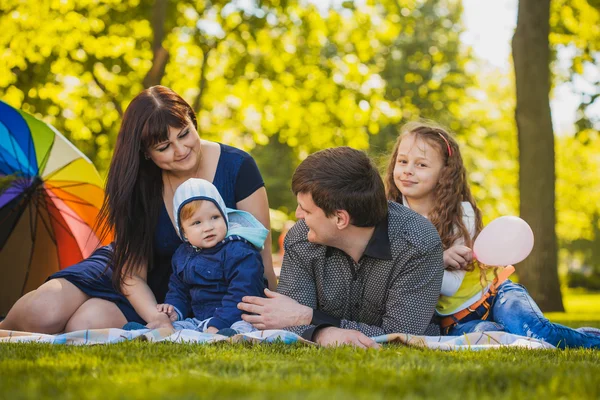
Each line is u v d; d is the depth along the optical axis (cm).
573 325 582
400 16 1426
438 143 405
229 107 1524
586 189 2920
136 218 382
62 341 316
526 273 1027
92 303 365
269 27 1364
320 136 1491
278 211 2552
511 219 368
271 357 260
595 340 351
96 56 1295
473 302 376
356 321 347
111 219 379
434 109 2150
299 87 1431
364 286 337
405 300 328
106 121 1384
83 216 538
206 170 402
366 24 1405
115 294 375
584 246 3441
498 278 386
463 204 404
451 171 403
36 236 547
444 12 2469
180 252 383
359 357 258
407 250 325
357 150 326
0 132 512
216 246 371
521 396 192
